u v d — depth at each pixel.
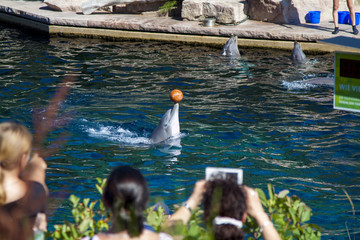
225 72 17.77
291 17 23.88
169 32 23.34
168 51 21.44
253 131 12.07
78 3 27.41
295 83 16.27
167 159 10.45
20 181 4.91
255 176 9.61
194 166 10.09
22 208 4.81
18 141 4.67
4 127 4.68
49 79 16.70
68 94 15.04
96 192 8.91
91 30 24.56
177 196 8.74
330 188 9.12
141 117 13.16
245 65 18.81
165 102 14.41
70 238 4.61
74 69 18.14
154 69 18.20
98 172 9.79
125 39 24.12
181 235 4.17
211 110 13.64
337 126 12.40
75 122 12.61
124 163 10.24
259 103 14.24
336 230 7.61
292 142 11.36
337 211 8.23
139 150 10.96
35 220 4.89
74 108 13.74
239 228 4.00
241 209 4.03
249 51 21.50
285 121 12.79
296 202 4.92
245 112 13.48
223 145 11.22
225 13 23.58
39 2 30.80
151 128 12.41
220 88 15.77
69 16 25.61
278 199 4.93
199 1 24.34
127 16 25.94
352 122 12.70
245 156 10.59
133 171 4.00
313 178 9.54
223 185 4.10
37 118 12.84
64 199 8.59
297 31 21.69
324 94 15.08
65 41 23.72
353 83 5.84
